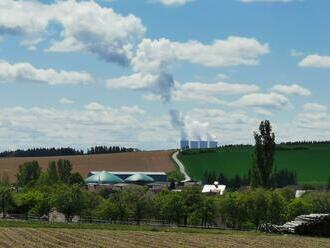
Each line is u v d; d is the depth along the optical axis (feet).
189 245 362.53
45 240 375.86
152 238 407.64
